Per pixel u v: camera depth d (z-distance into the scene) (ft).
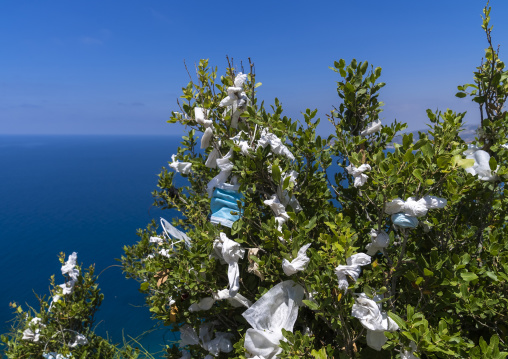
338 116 13.98
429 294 9.35
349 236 8.74
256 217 11.85
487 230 12.87
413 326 7.78
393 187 9.04
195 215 15.06
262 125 11.57
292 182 11.21
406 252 10.23
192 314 13.06
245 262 12.59
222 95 14.05
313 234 13.03
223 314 13.39
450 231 11.46
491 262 10.89
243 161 10.96
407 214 8.74
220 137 13.24
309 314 12.51
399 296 10.46
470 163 8.46
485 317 9.72
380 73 13.17
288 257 9.44
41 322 19.33
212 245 11.55
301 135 12.42
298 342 8.75
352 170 10.40
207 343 12.82
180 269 11.98
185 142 16.83
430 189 9.07
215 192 11.75
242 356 9.98
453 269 9.43
